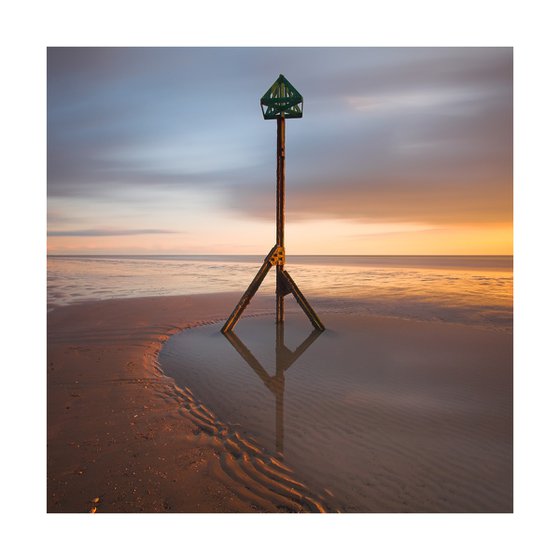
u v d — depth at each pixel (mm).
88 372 7129
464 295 17344
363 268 42469
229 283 23594
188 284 22891
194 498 3582
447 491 3750
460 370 7289
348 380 6805
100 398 5930
